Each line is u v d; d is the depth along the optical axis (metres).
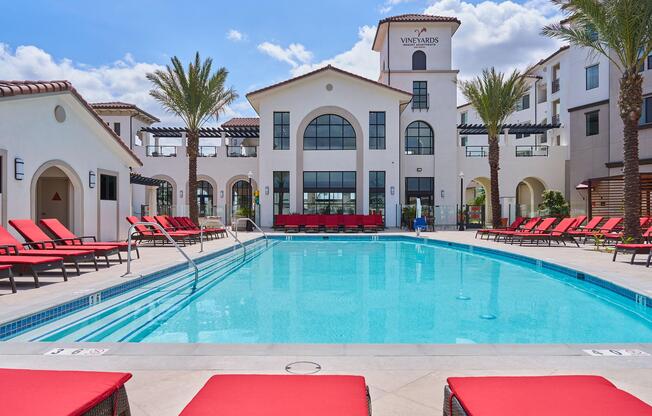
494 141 22.22
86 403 1.81
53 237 9.42
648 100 21.16
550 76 34.19
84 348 3.92
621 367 3.46
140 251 12.75
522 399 1.90
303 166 25.86
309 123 25.98
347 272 10.40
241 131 31.05
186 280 9.16
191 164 20.53
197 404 1.88
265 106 25.83
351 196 25.89
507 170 28.88
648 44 12.98
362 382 2.15
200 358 3.66
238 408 1.83
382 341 5.08
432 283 8.90
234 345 4.01
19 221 8.84
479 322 5.91
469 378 2.17
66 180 13.21
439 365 3.50
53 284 7.20
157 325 5.72
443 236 19.50
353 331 5.47
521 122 38.69
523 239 16.19
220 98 20.89
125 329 5.52
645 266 9.56
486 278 9.54
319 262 12.29
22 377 2.08
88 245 9.65
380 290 8.15
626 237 13.24
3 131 9.41
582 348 3.92
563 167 28.95
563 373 3.34
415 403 2.85
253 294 7.74
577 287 8.48
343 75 25.56
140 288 7.81
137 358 3.67
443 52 28.86
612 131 23.30
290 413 1.79
